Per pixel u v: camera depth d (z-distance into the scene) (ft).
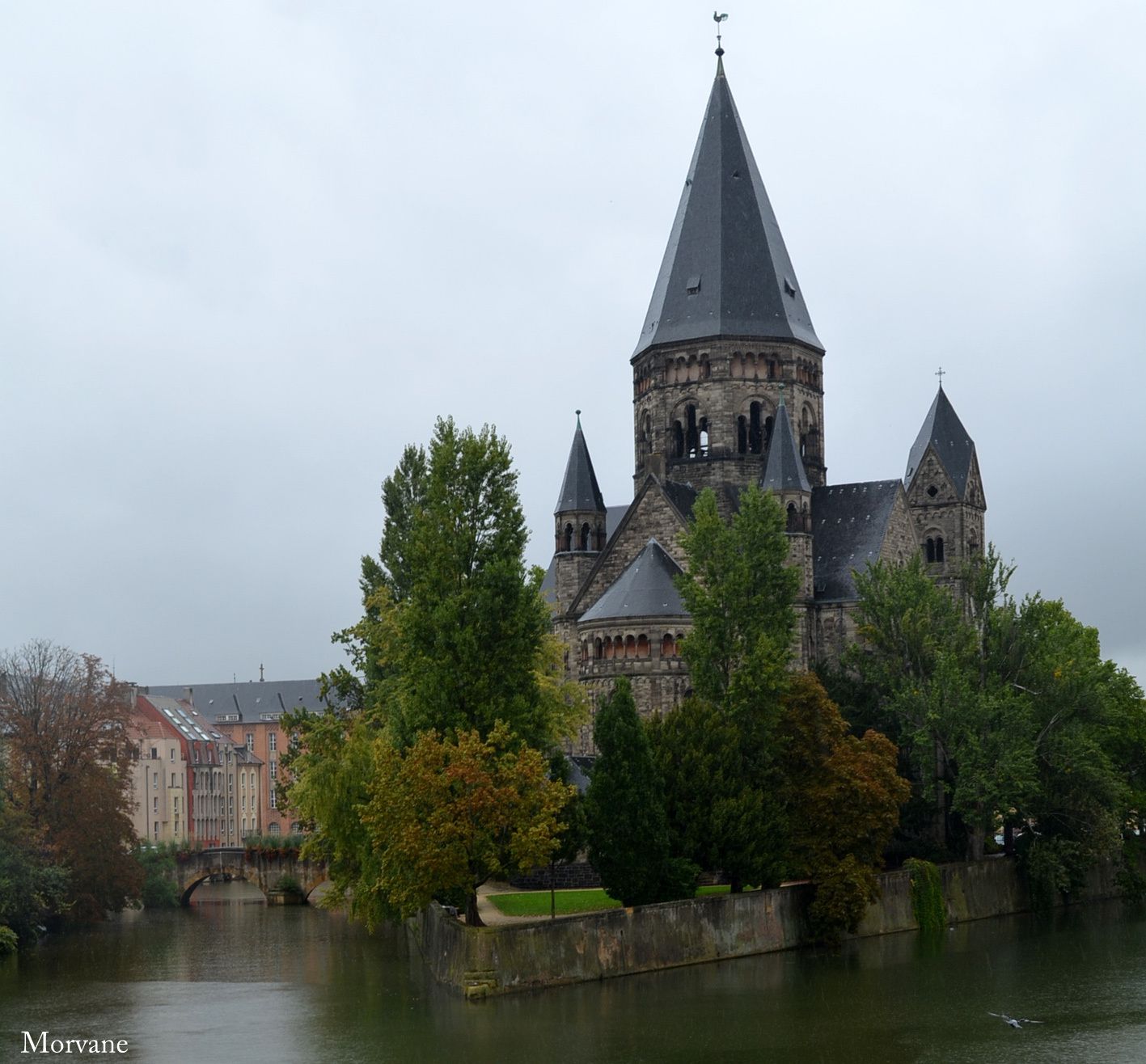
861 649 415.85
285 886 522.47
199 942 392.47
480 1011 265.54
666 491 460.55
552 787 284.41
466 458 305.53
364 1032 253.03
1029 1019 260.42
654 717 345.72
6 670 448.65
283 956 358.43
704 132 501.15
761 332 481.87
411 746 299.79
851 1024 256.32
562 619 476.95
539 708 306.55
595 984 288.92
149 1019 271.69
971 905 387.96
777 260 496.64
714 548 359.05
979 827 387.75
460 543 303.68
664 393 488.02
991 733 381.81
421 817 279.90
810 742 341.21
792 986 287.07
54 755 439.63
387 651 376.89
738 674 338.75
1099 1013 264.93
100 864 433.48
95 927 437.58
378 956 352.28
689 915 312.50
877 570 412.98
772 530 360.28
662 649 425.28
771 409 482.28
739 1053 236.22
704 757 326.85
